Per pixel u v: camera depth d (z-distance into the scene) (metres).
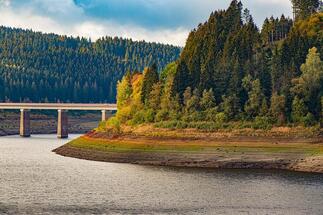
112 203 101.81
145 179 130.38
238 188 117.44
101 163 164.12
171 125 175.88
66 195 109.62
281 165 150.12
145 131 178.38
